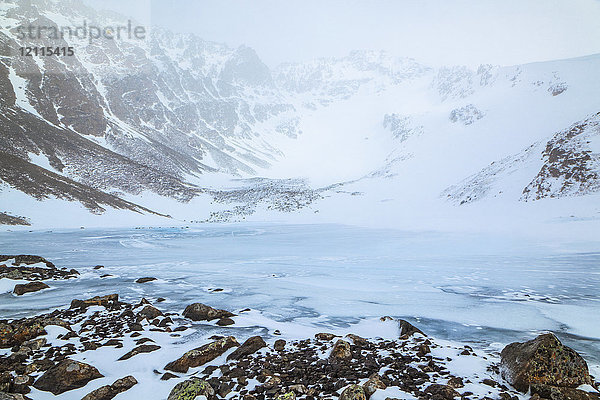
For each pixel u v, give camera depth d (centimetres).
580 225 4909
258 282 2089
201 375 775
